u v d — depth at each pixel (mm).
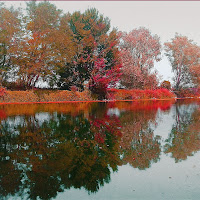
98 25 24938
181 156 4469
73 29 23969
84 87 23297
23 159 4184
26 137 5961
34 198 2709
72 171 3615
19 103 17859
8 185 3080
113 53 24969
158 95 30547
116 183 3168
